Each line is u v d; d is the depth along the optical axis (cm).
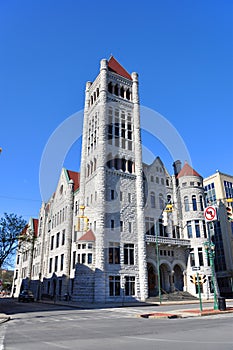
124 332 1169
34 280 5750
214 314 1944
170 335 1045
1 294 9262
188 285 4331
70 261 4356
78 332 1208
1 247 3431
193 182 4731
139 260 3888
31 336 1122
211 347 786
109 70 4728
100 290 3441
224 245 5391
